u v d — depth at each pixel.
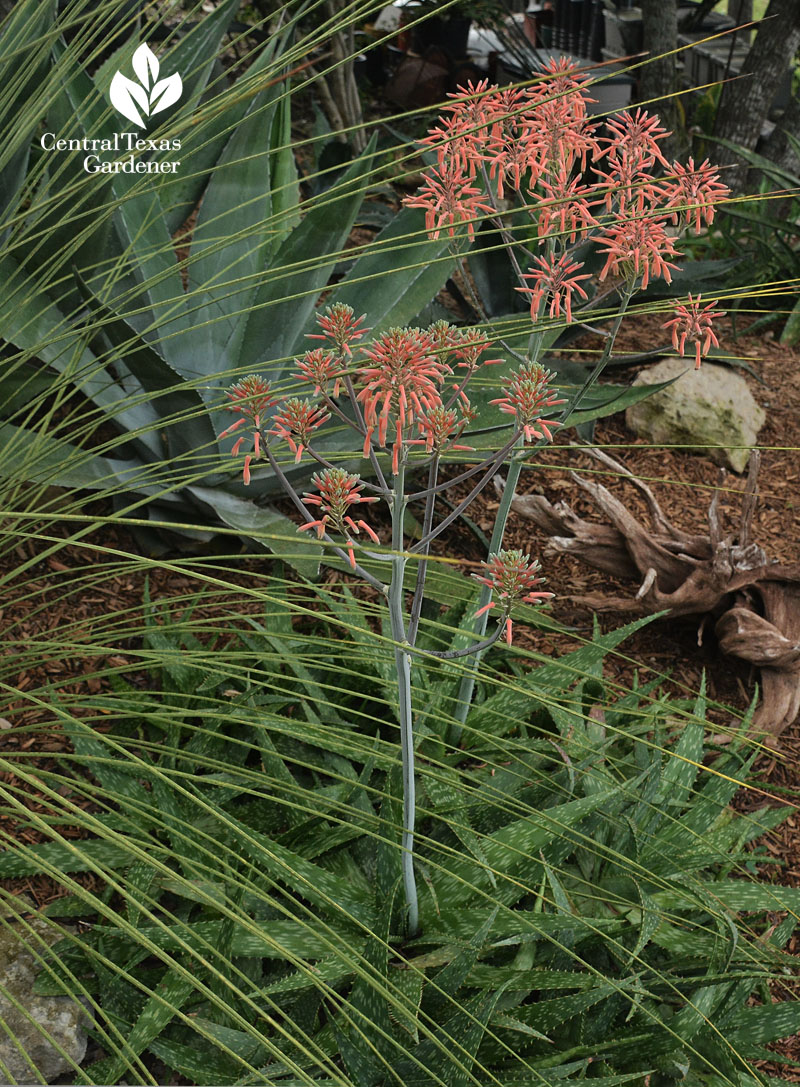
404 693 1.40
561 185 1.49
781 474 3.07
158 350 2.45
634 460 3.11
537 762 2.01
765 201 4.31
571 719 2.02
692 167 1.48
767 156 4.81
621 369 3.41
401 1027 1.54
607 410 2.50
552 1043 1.59
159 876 1.74
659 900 1.80
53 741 2.04
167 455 2.51
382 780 2.04
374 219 3.88
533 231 2.25
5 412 2.39
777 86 4.58
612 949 1.68
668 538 2.47
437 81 6.15
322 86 4.38
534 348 1.70
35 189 2.16
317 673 2.16
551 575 2.66
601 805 1.88
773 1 4.37
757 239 3.92
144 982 1.67
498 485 2.52
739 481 3.05
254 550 2.61
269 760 1.91
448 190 1.51
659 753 2.05
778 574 2.35
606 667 2.42
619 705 2.21
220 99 1.44
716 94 5.51
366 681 2.13
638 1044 1.57
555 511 2.48
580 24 6.87
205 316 2.57
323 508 1.19
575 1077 1.56
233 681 2.14
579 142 1.50
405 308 2.52
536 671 2.13
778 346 3.74
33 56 1.53
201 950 1.65
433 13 1.22
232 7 2.52
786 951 1.88
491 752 2.04
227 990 1.59
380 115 6.16
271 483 2.48
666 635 2.55
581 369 3.04
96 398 2.33
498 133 1.53
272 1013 1.62
